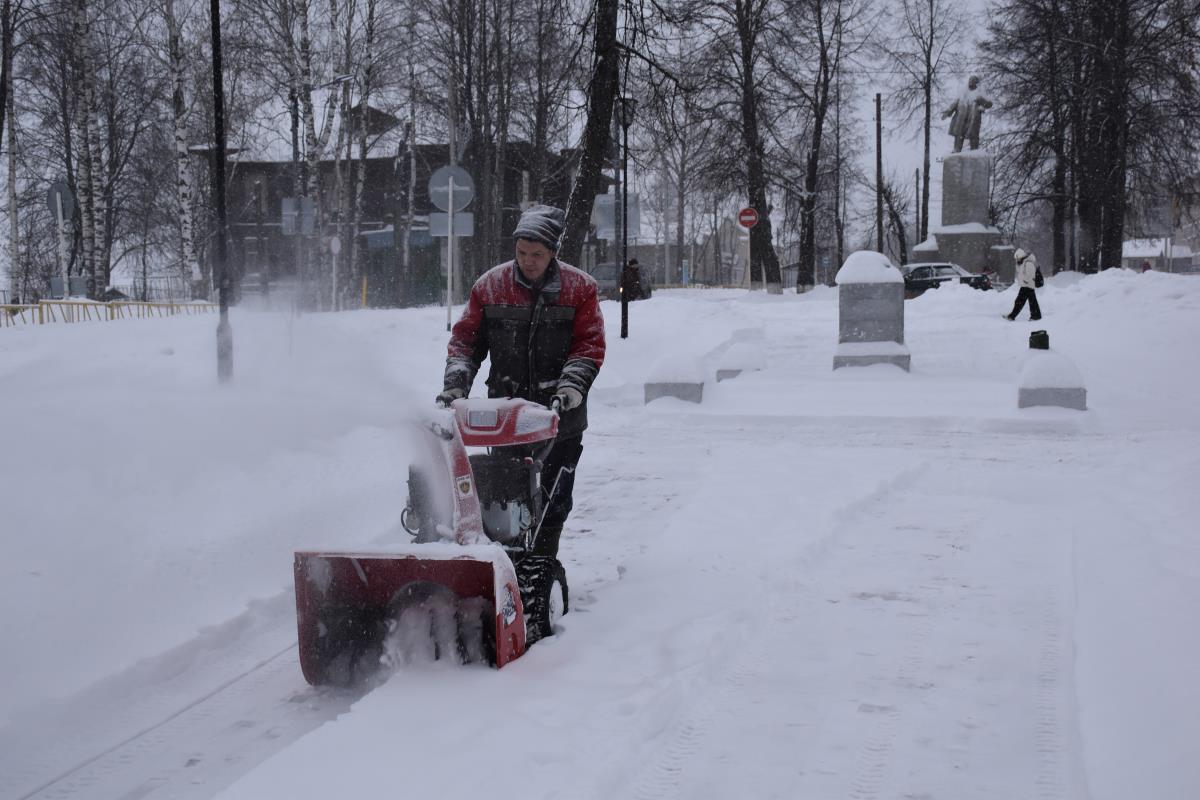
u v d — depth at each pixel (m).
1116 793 3.32
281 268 53.97
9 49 33.19
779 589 6.01
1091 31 36.47
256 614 5.73
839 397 14.23
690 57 34.06
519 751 3.77
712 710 4.30
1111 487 8.84
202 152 50.94
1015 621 5.35
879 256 16.62
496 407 4.88
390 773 3.60
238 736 4.30
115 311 29.48
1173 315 22.00
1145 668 4.26
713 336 21.77
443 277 48.59
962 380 15.08
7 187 40.94
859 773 3.72
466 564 4.55
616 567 6.68
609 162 21.86
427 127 46.97
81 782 3.89
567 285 5.72
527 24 36.91
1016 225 45.38
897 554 6.73
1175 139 36.03
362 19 40.00
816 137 42.88
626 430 12.91
